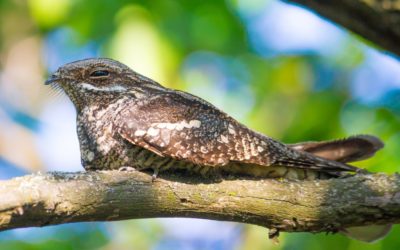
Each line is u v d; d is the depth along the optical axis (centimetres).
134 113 793
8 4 1453
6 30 1473
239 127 799
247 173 804
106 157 800
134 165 786
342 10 854
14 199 602
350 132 1212
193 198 708
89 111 832
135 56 1210
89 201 652
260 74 1334
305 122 1231
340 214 728
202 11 1317
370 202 723
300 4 874
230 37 1348
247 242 1193
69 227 1279
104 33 1256
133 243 1294
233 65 1348
